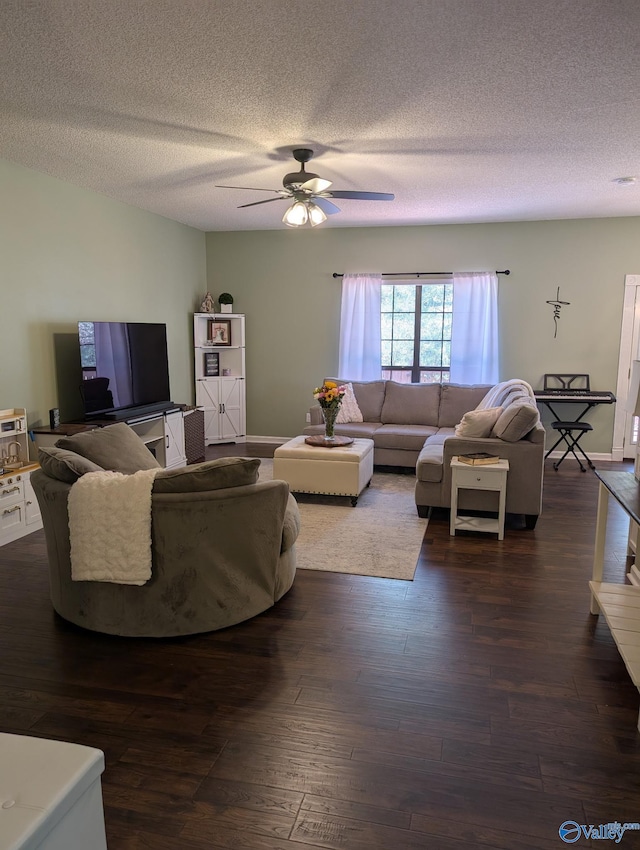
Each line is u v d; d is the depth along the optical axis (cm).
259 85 295
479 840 164
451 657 258
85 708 223
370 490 531
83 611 281
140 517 262
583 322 652
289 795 180
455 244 672
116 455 351
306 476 480
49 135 370
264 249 726
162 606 272
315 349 729
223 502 269
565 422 618
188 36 245
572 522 445
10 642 273
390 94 305
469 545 395
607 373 654
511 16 230
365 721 215
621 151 402
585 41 250
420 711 221
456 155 411
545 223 646
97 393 502
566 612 300
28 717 217
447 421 630
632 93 305
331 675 245
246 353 752
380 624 288
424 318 704
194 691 234
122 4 221
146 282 613
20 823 70
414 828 168
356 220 654
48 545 292
